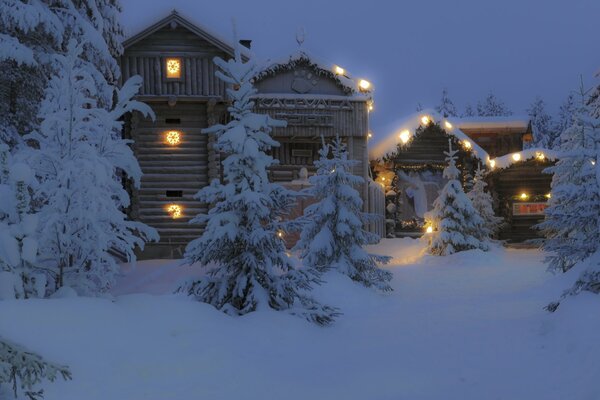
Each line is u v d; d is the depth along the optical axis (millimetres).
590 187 10281
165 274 18188
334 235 14375
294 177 25469
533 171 29172
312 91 25156
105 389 5211
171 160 22953
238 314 9570
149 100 22406
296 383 6188
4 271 6277
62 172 7336
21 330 5371
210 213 10141
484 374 6547
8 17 14656
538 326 8695
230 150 10312
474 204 26422
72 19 16750
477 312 10922
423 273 18531
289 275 10062
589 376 5953
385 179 27844
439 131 28266
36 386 4965
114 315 6301
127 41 22094
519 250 25828
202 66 22750
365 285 14367
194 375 5953
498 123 33188
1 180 7082
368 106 25219
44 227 7395
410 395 5867
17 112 16422
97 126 8430
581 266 13680
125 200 8430
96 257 7879
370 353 7871
